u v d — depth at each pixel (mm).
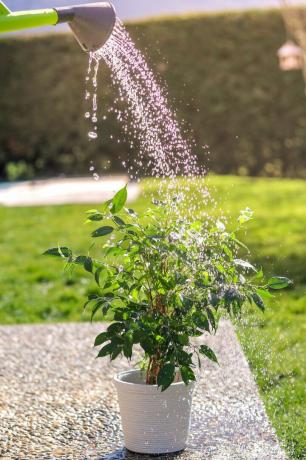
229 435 3334
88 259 3129
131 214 3172
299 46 13414
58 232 8836
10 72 15867
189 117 14625
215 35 14492
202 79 14578
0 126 16047
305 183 11898
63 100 15648
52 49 15656
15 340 5066
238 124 14484
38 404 3801
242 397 3822
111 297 3178
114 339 3068
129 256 3184
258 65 14336
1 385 4125
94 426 3482
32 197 12125
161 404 3096
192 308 3086
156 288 3141
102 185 13062
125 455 3135
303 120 14203
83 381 4180
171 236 3117
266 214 8969
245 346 4277
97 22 2957
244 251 7066
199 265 3117
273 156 14438
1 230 9227
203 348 3146
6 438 3338
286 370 4156
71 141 15680
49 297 6262
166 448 3133
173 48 14625
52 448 3219
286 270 6363
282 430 3375
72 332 5246
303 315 5223
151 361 3195
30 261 7477
